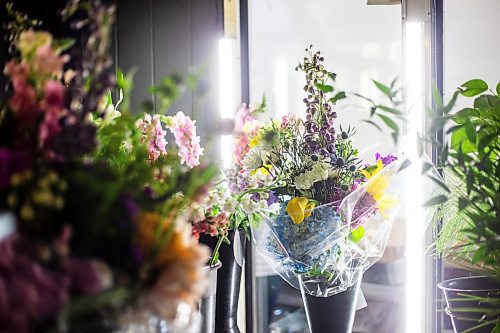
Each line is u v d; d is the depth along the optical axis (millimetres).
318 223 1460
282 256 1514
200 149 1386
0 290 672
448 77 1641
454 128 1197
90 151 907
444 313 1652
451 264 1519
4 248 705
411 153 1493
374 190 1457
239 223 1557
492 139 1248
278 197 1501
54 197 748
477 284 1485
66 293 703
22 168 773
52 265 722
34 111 836
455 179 1425
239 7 1840
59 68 896
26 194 760
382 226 1487
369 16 1852
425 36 1624
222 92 1789
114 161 1055
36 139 835
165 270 795
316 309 1515
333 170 1479
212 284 1442
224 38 1794
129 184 894
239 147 1530
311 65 1512
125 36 1815
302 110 1911
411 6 1629
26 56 874
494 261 1260
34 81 858
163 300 782
